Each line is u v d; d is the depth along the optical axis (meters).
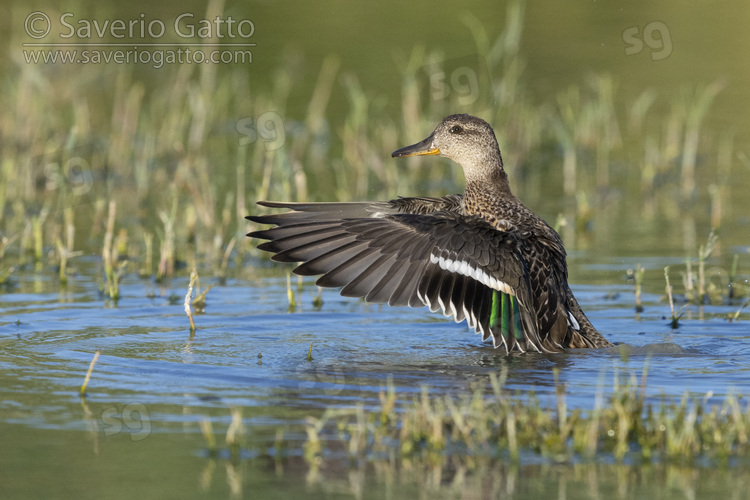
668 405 7.81
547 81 21.78
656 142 19.48
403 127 19.92
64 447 7.04
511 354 9.57
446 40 23.56
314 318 11.03
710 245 12.20
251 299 11.90
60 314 10.94
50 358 9.16
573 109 20.61
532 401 7.68
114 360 9.12
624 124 20.36
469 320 9.41
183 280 12.79
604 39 23.86
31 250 14.25
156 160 18.61
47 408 7.77
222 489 6.39
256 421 7.52
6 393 8.12
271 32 24.25
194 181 16.67
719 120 20.52
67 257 13.56
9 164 16.55
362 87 21.78
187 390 8.23
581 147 20.23
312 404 7.89
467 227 9.66
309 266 9.29
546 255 10.00
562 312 9.91
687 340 10.18
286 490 6.39
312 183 17.25
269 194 16.28
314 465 6.78
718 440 7.08
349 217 10.30
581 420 7.30
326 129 19.97
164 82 22.64
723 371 8.91
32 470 6.65
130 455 6.89
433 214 9.78
